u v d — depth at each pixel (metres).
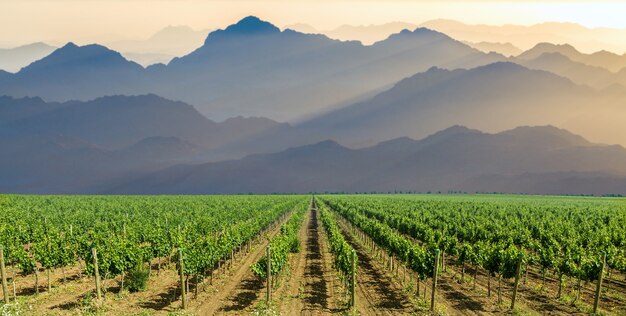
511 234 43.97
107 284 31.75
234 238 39.56
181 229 49.53
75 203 92.12
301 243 53.22
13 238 39.12
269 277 27.45
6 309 24.70
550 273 35.59
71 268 36.78
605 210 86.06
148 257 34.12
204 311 25.83
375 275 35.38
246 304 27.30
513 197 195.00
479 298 28.61
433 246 34.38
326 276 34.94
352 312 25.61
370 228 46.44
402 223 53.97
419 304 27.23
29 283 31.80
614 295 29.23
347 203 102.94
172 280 33.50
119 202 99.75
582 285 31.89
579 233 48.34
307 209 115.81
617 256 34.25
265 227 63.09
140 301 27.50
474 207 93.44
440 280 33.59
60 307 25.98
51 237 36.06
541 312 25.66
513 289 28.30
